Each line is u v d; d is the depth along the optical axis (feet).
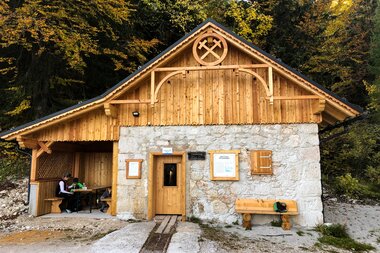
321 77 62.80
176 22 50.62
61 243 21.93
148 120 29.89
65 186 33.27
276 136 28.19
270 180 27.68
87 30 40.14
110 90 28.45
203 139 29.04
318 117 27.86
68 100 46.34
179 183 29.84
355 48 63.57
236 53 29.66
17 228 26.40
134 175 29.22
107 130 30.22
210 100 29.43
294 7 59.93
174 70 28.25
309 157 27.55
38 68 42.47
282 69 27.02
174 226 25.46
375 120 58.70
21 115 45.19
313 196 27.04
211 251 19.85
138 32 51.90
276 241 23.21
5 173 38.42
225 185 28.19
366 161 51.11
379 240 25.67
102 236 23.59
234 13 60.18
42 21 33.60
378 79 62.03
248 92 29.07
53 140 30.68
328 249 22.27
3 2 32.91
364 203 40.37
